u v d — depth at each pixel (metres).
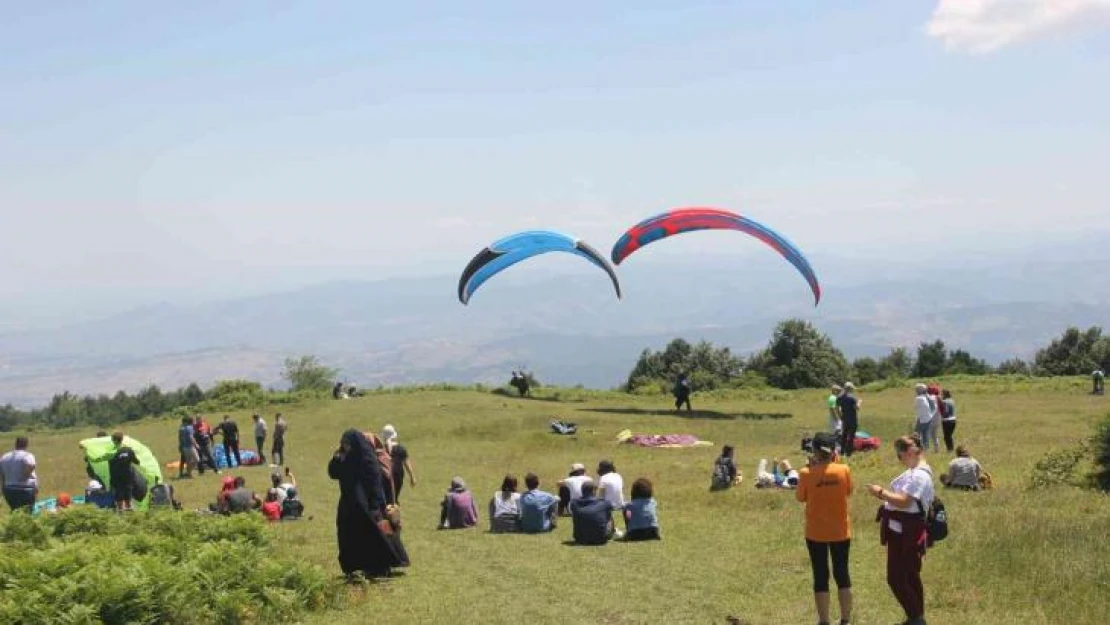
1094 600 12.02
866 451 32.31
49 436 56.44
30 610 11.61
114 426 58.38
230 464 36.72
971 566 14.01
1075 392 54.22
